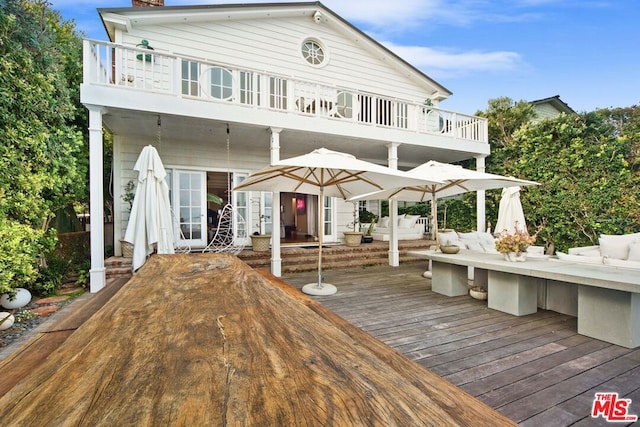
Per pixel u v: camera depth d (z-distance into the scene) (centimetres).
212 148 745
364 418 69
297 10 764
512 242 393
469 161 952
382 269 683
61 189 526
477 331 325
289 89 600
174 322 128
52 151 463
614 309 291
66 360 93
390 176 406
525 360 260
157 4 708
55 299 455
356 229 926
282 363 93
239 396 75
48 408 69
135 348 102
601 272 315
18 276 418
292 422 65
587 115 654
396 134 698
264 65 751
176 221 648
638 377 232
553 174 703
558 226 696
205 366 90
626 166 593
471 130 815
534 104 1212
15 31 408
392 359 133
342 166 385
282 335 116
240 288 187
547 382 225
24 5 433
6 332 345
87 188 747
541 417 187
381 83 893
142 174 500
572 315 374
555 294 392
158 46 657
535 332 322
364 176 453
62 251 682
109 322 127
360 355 101
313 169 478
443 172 488
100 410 68
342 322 192
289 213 1195
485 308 404
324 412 70
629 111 688
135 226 500
